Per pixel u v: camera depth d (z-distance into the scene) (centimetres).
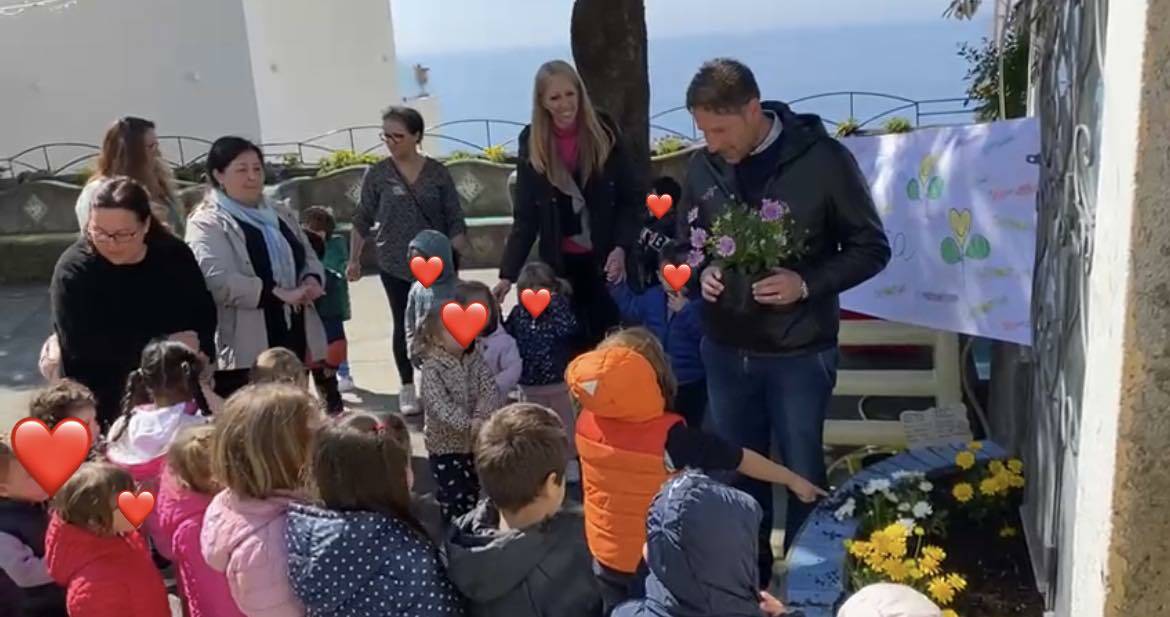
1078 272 234
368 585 238
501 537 246
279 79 1545
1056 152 282
